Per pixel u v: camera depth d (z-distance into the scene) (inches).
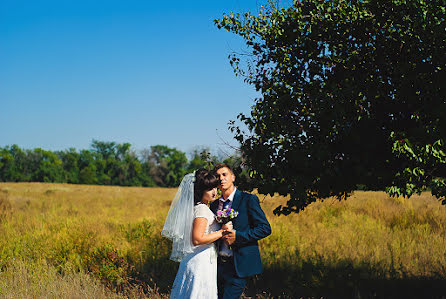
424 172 175.6
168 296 223.5
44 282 234.4
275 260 291.0
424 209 535.5
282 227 401.4
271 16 206.4
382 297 221.5
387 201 650.2
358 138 188.4
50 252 299.7
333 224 464.8
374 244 339.9
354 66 193.9
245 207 166.2
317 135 196.2
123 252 309.4
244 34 212.4
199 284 155.9
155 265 281.4
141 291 225.8
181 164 4495.6
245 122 210.1
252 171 201.5
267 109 195.2
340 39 196.1
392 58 191.0
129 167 4581.7
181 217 160.6
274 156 200.7
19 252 302.2
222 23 211.9
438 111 163.3
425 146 163.0
